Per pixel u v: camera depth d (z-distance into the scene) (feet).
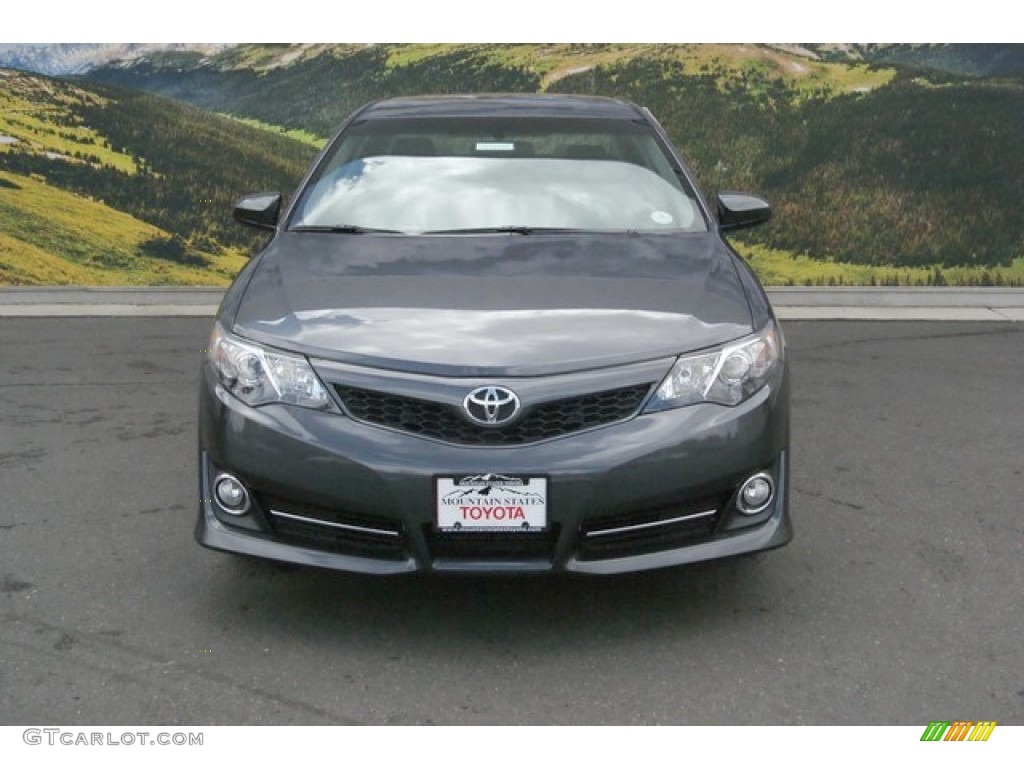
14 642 10.46
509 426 10.07
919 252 27.30
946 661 10.19
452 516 10.02
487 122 15.44
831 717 9.34
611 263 12.24
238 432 10.43
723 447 10.33
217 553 12.48
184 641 10.53
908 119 27.27
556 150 14.84
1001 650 10.39
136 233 27.45
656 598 11.43
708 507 10.50
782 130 27.71
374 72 29.17
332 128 28.96
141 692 9.66
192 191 27.76
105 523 13.35
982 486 14.70
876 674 9.97
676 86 28.27
